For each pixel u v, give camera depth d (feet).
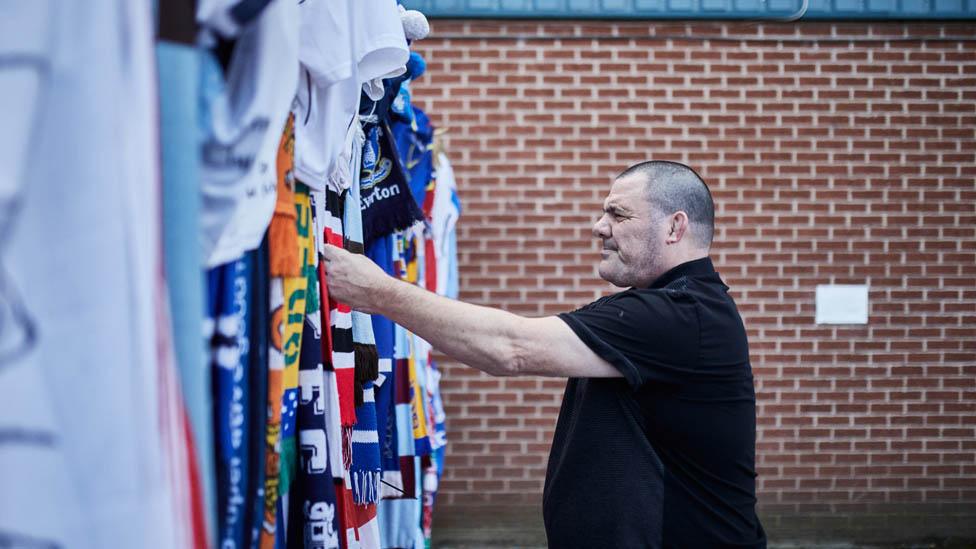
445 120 18.51
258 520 4.53
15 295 2.66
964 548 18.35
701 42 18.52
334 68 5.32
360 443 7.29
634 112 18.49
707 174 18.52
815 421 18.52
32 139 2.73
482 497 18.37
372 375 7.23
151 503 2.79
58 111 2.78
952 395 18.56
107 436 2.73
